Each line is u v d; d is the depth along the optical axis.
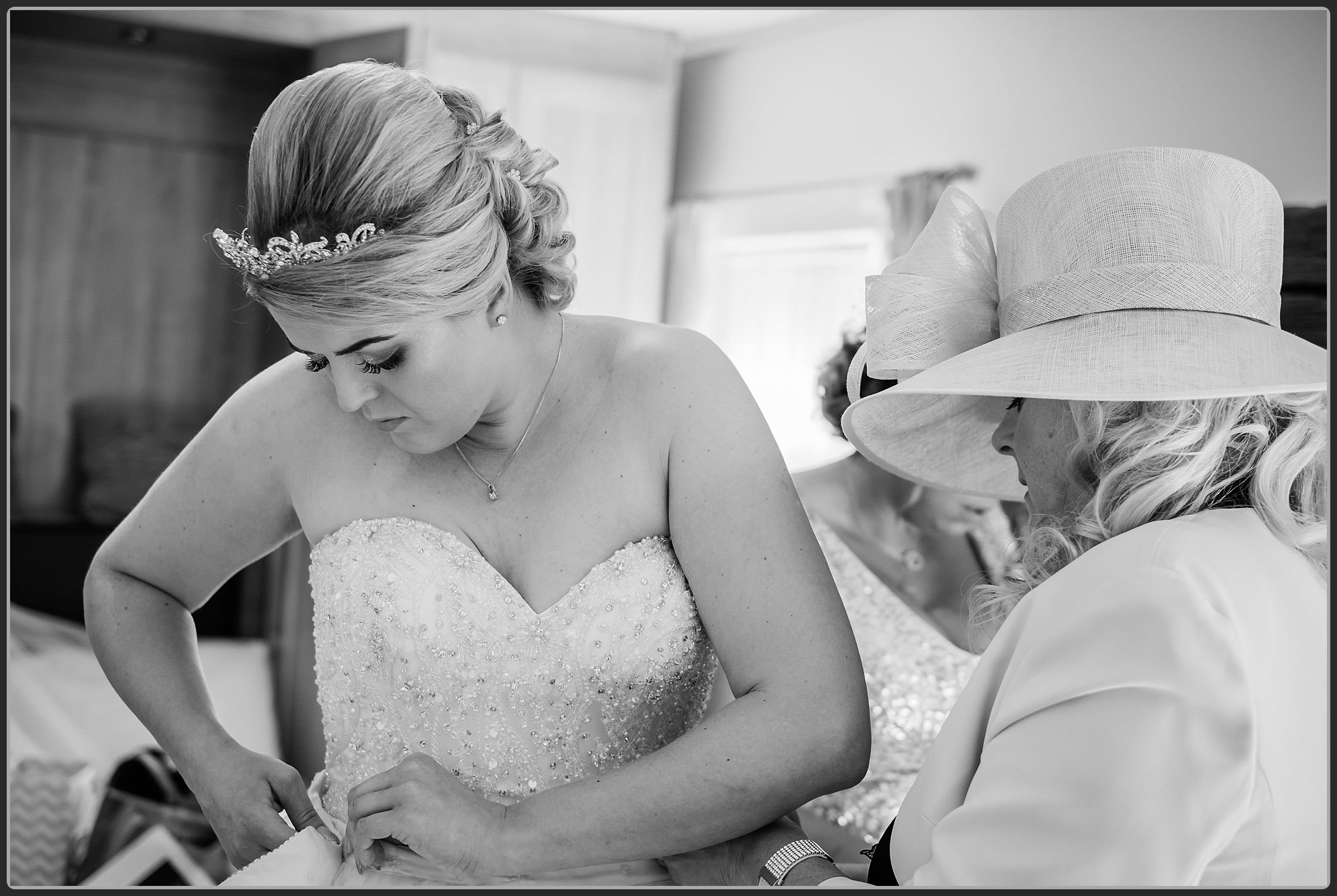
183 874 4.06
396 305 1.21
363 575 1.45
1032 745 0.97
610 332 1.52
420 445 1.36
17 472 5.96
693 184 7.08
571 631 1.41
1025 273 1.25
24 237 5.96
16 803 4.02
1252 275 1.18
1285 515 1.09
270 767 1.49
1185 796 0.91
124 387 6.19
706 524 1.37
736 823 1.27
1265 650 0.97
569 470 1.45
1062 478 1.20
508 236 1.39
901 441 1.60
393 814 1.28
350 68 1.29
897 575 2.14
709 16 6.12
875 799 2.06
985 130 5.43
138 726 4.54
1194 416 1.11
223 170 6.29
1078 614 0.99
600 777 1.30
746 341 6.52
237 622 5.90
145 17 5.48
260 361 6.42
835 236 6.04
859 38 6.07
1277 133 4.26
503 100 5.91
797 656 1.30
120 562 1.64
